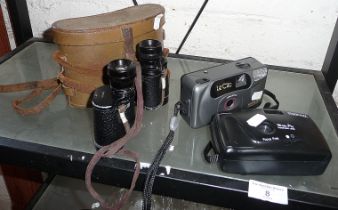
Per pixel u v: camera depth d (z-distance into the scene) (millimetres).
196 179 501
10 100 684
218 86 580
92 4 890
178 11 848
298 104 703
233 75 590
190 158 547
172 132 575
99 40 583
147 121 631
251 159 490
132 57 614
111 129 513
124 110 512
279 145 490
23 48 888
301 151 489
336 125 630
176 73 796
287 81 785
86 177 507
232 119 529
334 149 573
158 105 640
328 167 538
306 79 794
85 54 593
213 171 519
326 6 771
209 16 840
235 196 491
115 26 590
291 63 866
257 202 487
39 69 801
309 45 830
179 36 885
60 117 638
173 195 523
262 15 813
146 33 638
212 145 551
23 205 1259
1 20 963
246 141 493
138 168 509
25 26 926
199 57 866
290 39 831
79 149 553
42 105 645
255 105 665
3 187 1206
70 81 617
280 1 785
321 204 471
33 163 559
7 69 796
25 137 578
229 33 855
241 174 509
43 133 592
